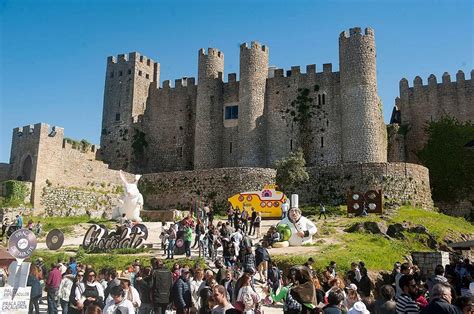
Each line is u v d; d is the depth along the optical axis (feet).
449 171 200.13
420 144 214.48
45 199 169.68
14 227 124.98
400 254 106.42
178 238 92.07
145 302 45.24
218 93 223.51
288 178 170.19
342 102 192.34
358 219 134.82
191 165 229.25
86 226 134.21
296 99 210.18
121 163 234.79
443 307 27.35
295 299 36.91
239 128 209.97
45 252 97.76
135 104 240.12
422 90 219.00
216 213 178.50
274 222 140.77
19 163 175.52
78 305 44.86
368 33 191.83
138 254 95.14
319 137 203.00
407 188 159.33
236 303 36.50
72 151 183.62
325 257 87.45
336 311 33.14
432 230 125.59
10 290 43.09
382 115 196.13
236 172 182.91
